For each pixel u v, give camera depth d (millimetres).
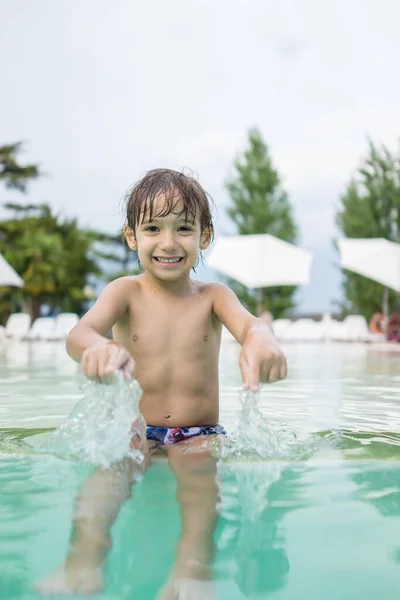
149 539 1237
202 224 2424
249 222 25203
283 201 25766
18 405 3436
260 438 2025
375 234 22234
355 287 22938
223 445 2080
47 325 18266
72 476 1692
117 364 1763
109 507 1428
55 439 2066
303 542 1229
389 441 2277
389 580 1061
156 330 2334
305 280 16469
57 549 1191
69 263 32375
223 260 16891
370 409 3250
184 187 2342
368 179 22094
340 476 1734
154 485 1604
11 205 32344
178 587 1042
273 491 1566
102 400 1900
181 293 2420
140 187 2381
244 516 1376
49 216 32969
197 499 1495
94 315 2229
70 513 1387
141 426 1990
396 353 10117
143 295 2389
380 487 1617
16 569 1104
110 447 1833
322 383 4742
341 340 16078
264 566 1113
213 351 2412
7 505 1444
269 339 2012
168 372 2312
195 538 1244
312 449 2080
